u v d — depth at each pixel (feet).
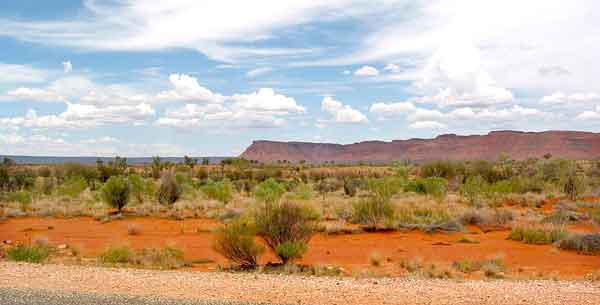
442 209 83.46
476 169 154.92
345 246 60.08
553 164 158.20
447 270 42.55
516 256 53.93
